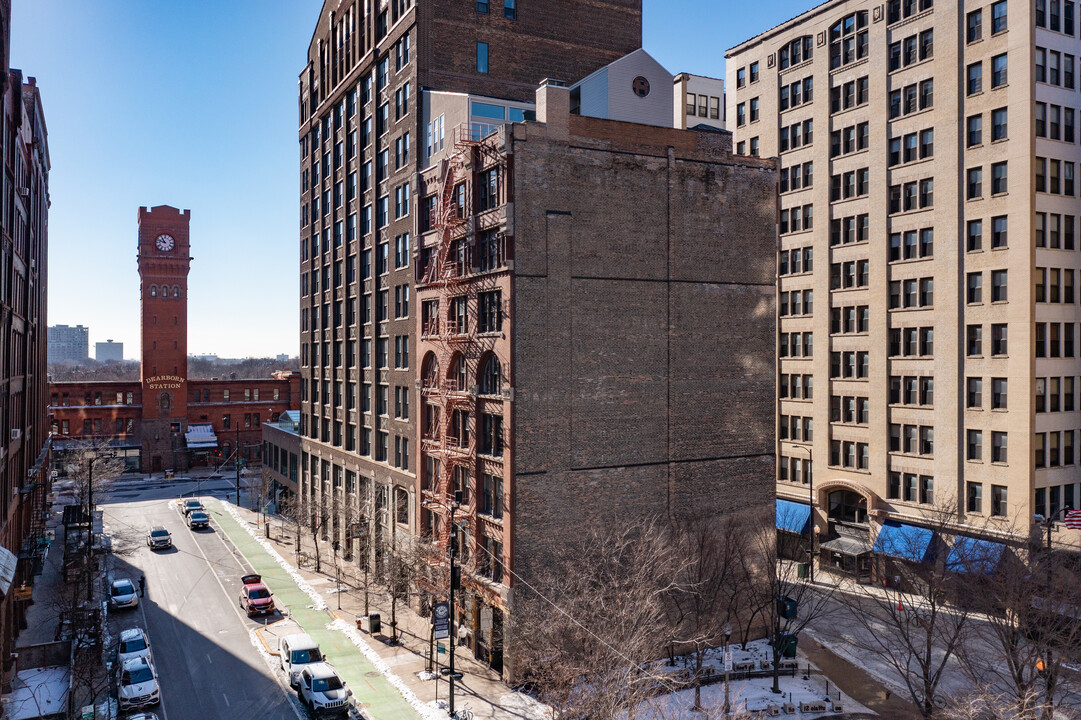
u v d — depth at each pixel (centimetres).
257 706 3459
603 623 3198
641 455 4022
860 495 5541
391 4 5434
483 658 4016
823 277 5828
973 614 4409
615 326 3972
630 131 4044
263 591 4825
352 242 6250
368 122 5928
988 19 4756
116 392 10700
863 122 5550
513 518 3694
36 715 3306
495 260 3909
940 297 5006
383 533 5266
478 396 4044
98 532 6775
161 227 10669
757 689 3603
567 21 5488
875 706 3422
